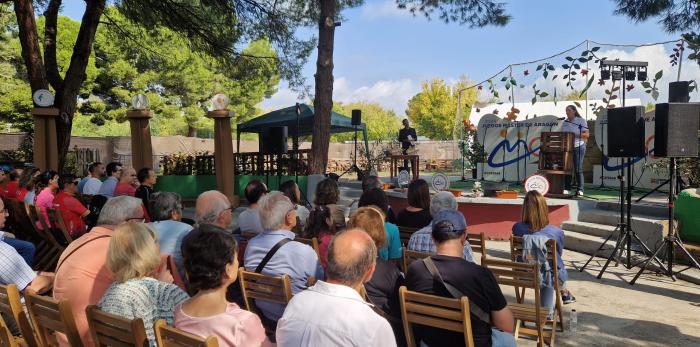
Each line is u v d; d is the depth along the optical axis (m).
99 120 30.11
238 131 16.81
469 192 10.97
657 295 5.92
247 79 14.98
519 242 5.12
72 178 6.53
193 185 14.47
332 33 12.60
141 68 30.48
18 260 3.58
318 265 3.40
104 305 2.55
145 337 2.21
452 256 3.04
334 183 4.86
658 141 6.50
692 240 7.05
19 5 12.01
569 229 8.89
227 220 4.01
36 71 12.28
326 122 12.74
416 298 2.93
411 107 58.09
